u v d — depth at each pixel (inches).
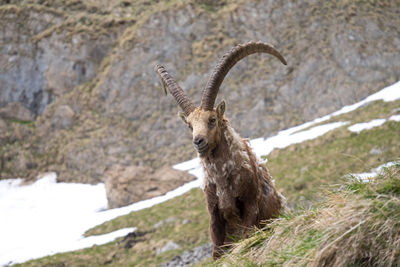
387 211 715.4
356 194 831.7
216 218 1262.3
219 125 1240.2
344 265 703.1
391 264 669.9
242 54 1320.1
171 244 6131.9
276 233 919.7
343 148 6860.2
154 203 7613.2
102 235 7037.4
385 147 6437.0
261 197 1282.0
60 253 6742.1
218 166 1234.6
